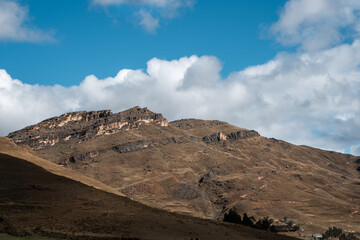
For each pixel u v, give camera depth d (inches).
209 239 2527.1
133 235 2495.1
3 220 2593.5
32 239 2285.9
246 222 3880.4
